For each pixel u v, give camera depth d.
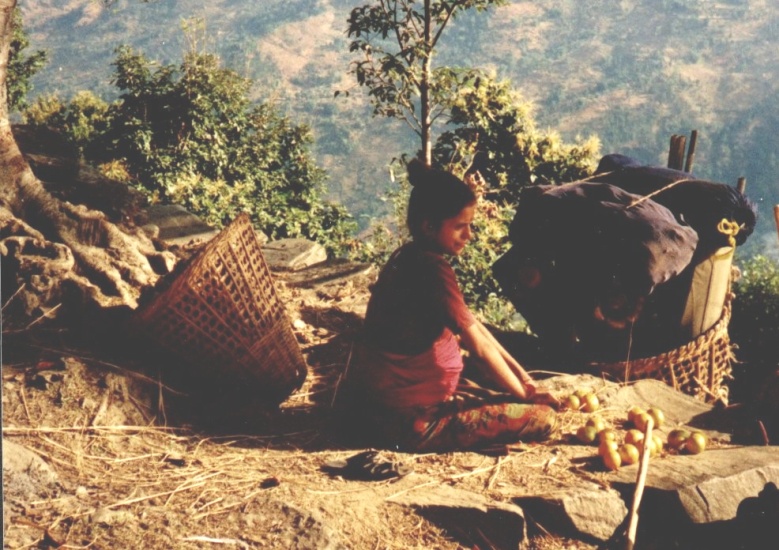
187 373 4.16
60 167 6.56
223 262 4.07
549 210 5.11
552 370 5.30
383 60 18.69
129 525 2.98
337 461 3.73
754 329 26.55
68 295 4.61
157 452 3.64
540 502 3.46
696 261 5.15
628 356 5.14
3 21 5.14
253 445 3.87
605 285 4.92
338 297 6.19
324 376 4.81
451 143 23.89
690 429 4.56
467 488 3.59
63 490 3.16
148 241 6.11
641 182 5.38
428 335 3.80
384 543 3.16
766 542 3.48
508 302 15.61
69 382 3.84
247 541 2.97
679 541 3.58
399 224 17.05
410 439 3.89
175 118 25.78
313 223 25.12
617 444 3.99
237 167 27.33
